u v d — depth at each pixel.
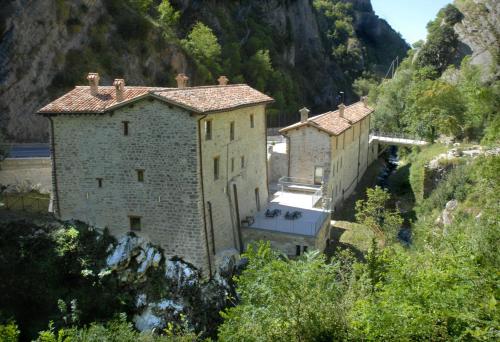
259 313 11.78
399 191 48.81
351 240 34.44
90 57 54.78
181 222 26.70
